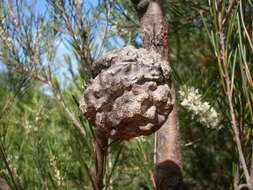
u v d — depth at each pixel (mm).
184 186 109
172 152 110
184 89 157
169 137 111
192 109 157
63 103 154
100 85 83
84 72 139
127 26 189
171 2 201
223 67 102
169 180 108
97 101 84
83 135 135
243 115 110
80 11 145
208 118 154
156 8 113
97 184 107
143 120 82
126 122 81
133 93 81
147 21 113
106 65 89
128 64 83
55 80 163
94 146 110
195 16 205
